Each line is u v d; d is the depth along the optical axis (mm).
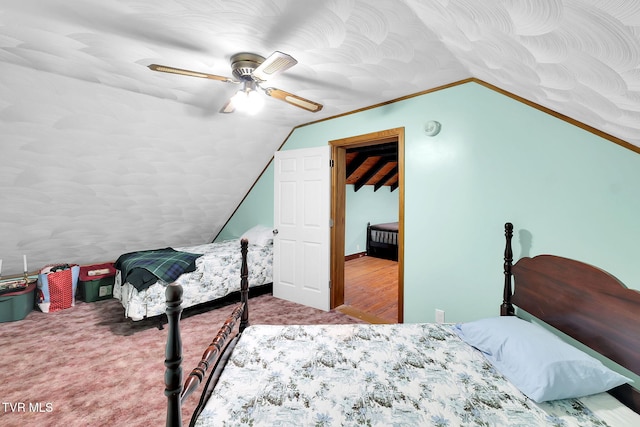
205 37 1619
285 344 1488
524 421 967
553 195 1830
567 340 1652
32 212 2918
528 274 1645
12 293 3010
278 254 3664
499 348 1312
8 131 2256
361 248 6496
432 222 2439
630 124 1252
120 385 1957
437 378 1206
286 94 1961
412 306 2594
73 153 2666
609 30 692
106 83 2252
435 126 2336
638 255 1544
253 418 969
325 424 949
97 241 3705
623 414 1012
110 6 1345
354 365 1299
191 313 3227
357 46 1696
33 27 1518
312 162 3332
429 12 1259
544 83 1354
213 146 3426
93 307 3428
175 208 3957
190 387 1026
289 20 1449
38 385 1952
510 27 981
